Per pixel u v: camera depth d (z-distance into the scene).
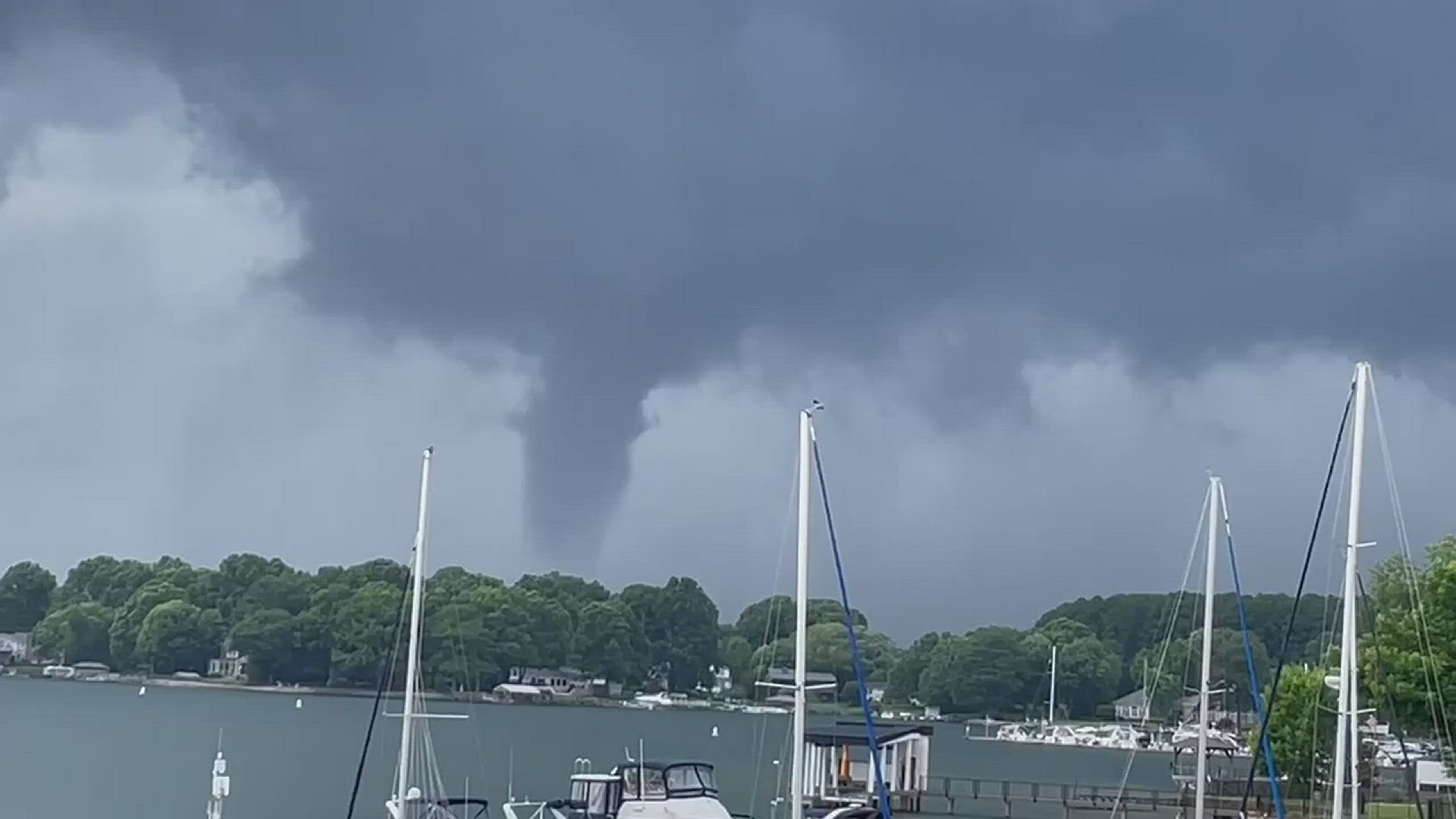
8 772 115.38
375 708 75.88
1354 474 52.16
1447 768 63.97
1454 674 63.66
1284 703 71.81
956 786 103.75
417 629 58.81
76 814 94.25
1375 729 66.12
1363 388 52.56
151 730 158.50
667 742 160.50
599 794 58.50
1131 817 72.38
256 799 102.88
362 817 94.06
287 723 172.25
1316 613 106.38
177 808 97.38
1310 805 66.19
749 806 93.50
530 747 147.12
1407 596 66.31
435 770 74.88
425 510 62.41
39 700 197.12
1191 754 97.75
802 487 53.75
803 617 52.09
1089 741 198.50
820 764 71.88
